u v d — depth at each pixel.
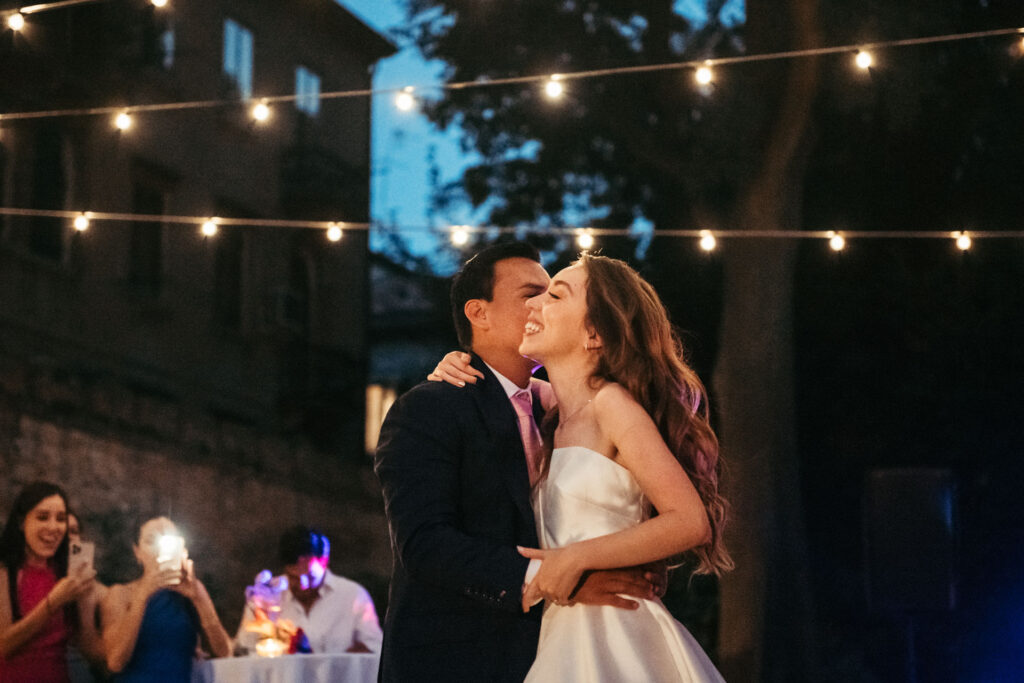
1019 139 10.66
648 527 2.31
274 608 5.17
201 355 15.18
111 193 14.11
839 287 11.83
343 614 5.52
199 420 12.15
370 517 14.60
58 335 13.12
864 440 12.10
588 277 2.59
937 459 11.85
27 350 12.70
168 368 14.63
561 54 9.96
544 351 2.59
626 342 2.51
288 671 4.53
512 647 2.46
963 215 11.48
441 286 14.48
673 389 2.54
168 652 4.82
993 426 11.66
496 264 2.92
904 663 11.46
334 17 17.72
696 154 9.91
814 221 11.84
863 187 11.63
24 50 12.92
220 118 15.85
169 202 15.01
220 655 5.04
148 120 14.70
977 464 11.71
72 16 13.68
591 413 2.50
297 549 5.46
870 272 11.73
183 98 15.26
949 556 6.66
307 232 17.06
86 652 5.16
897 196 11.62
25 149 13.09
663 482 2.34
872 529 6.78
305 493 13.48
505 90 10.41
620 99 9.99
